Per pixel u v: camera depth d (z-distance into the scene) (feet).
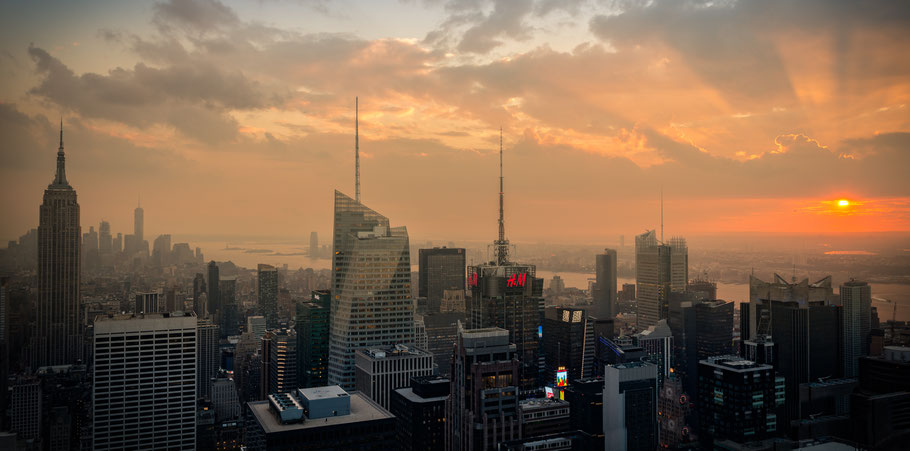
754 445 393.70
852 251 412.98
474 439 443.73
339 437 412.36
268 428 404.16
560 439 441.27
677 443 445.78
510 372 456.86
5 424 350.02
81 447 439.22
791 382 401.29
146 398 472.85
